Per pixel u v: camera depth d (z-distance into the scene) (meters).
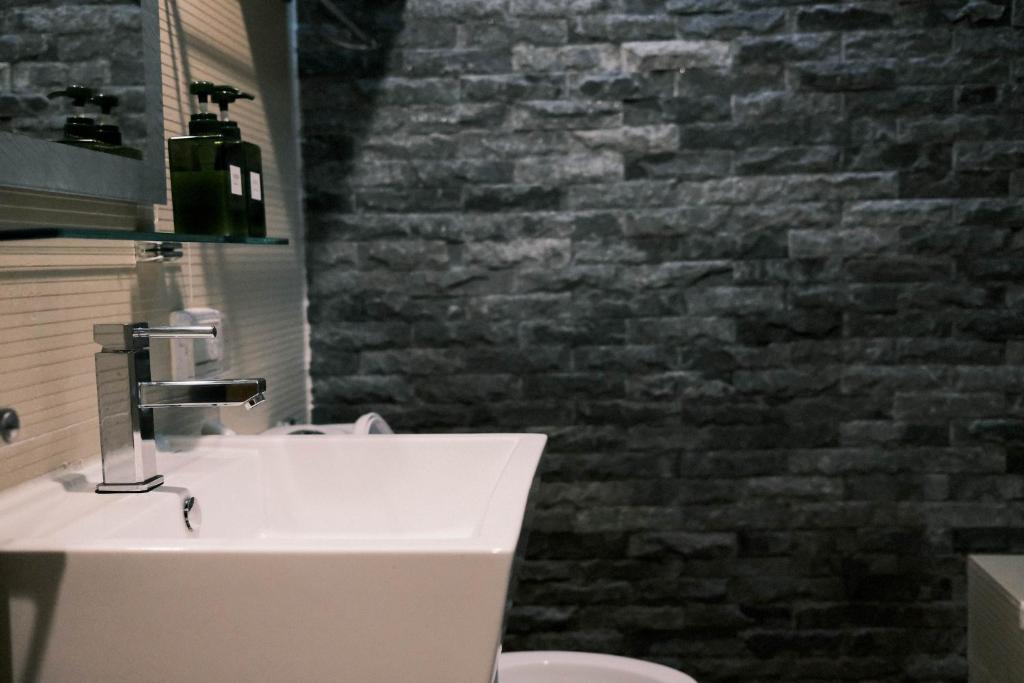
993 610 2.23
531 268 2.53
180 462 1.51
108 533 1.12
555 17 2.48
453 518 1.56
